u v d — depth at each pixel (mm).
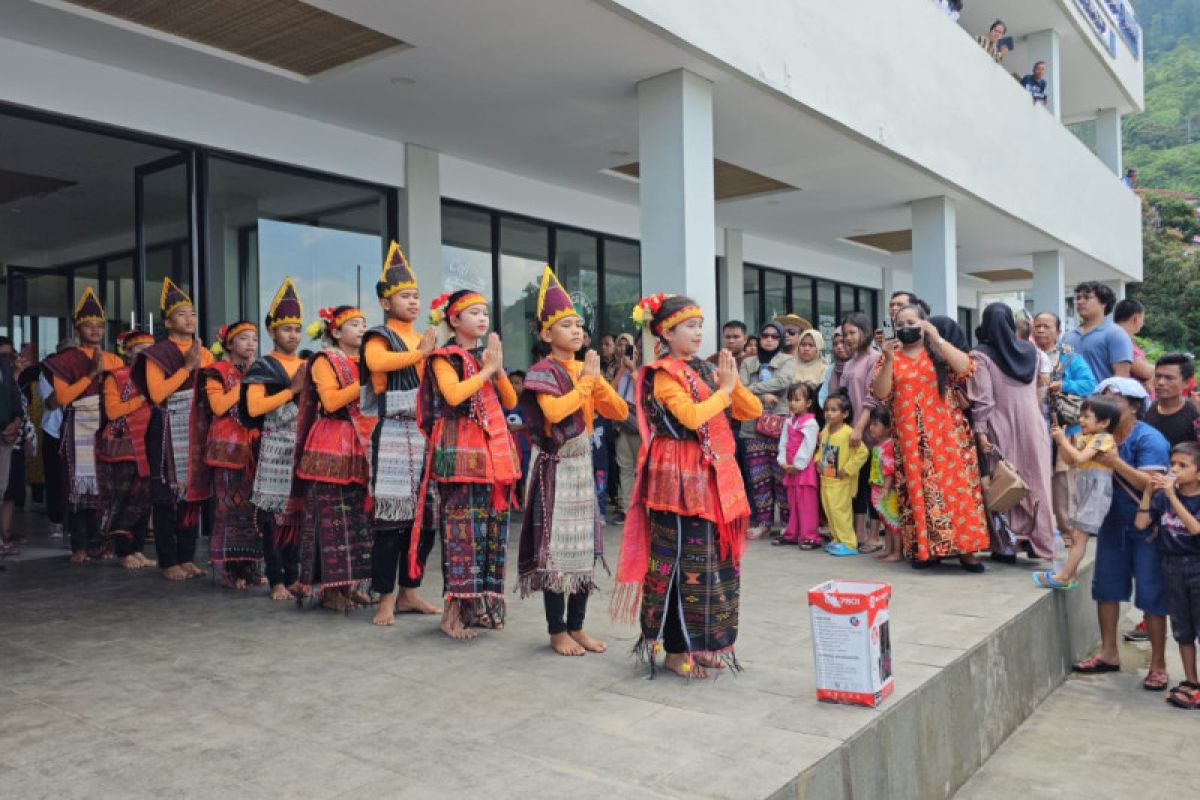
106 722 3150
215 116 7031
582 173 9484
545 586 3924
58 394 6176
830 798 2793
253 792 2576
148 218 7352
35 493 10086
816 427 6555
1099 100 17922
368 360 4293
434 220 8555
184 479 5574
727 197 10586
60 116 6270
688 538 3570
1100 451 4707
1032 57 14336
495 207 9297
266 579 5621
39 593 5277
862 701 3217
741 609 4754
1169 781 3771
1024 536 5781
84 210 8703
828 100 7457
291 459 4969
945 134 9555
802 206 11062
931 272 10594
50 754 2863
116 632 4379
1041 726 4426
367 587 5055
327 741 2963
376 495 4363
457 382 4012
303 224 7801
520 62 6305
